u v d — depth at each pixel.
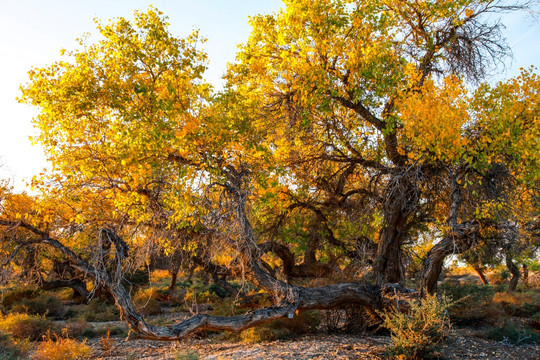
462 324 13.05
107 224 9.84
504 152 9.28
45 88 8.23
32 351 10.80
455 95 9.31
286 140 12.05
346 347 9.29
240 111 9.31
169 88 8.21
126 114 8.15
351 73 10.16
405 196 11.15
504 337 10.38
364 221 12.34
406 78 10.26
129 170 8.79
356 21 10.08
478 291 14.91
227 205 9.38
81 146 8.88
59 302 19.86
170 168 9.09
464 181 10.02
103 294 22.11
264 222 13.25
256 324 10.05
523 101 9.23
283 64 10.86
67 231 10.24
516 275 19.77
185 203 8.69
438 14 11.17
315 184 13.18
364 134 12.02
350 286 11.16
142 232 10.30
